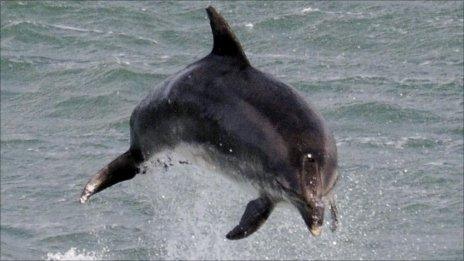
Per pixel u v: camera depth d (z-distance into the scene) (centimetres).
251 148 2867
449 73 12456
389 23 14775
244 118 2906
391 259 6781
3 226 7750
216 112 2978
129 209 7806
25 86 12269
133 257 7038
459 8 15562
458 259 6788
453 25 14638
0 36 14425
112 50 13862
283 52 13612
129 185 8169
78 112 11188
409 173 8588
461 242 7075
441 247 6988
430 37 14138
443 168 8756
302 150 2792
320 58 13312
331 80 12088
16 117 11069
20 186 8681
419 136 9875
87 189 3309
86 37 14425
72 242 7406
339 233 7081
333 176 2803
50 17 15325
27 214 8031
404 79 12131
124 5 15838
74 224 7725
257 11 15388
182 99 3080
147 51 13812
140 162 3353
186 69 3150
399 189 8175
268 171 2820
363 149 9450
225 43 3069
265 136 2842
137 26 14950
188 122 3061
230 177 2986
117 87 11956
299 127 2834
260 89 2942
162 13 15500
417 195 8031
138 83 12188
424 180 8412
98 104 11406
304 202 2714
